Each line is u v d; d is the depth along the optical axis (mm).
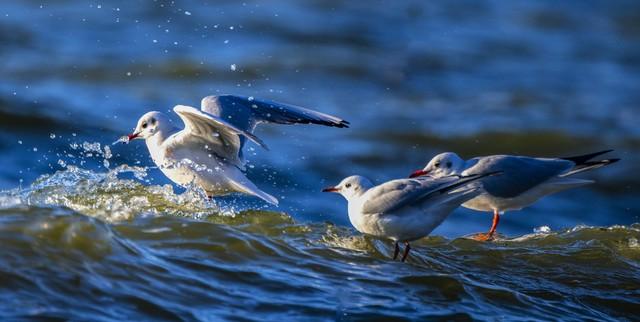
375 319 8172
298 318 7969
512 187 11797
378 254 9984
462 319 8422
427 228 9672
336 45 29922
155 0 33594
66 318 7191
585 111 24922
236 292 8273
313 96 24422
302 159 19125
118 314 7449
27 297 7375
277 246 9594
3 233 8203
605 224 17062
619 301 9633
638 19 38906
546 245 11266
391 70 27703
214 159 11305
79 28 29672
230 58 27375
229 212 10977
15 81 23562
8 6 31797
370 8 35406
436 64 29000
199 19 31688
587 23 37656
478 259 10516
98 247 8391
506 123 23156
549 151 21688
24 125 19797
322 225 10914
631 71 30625
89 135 19469
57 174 11273
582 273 10336
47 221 8508
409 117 23094
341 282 8938
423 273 9422
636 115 24875
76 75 24672
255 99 11688
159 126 11570
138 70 25578
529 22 36781
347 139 20828
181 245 9086
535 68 29812
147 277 8156
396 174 18984
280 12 33375
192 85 24594
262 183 17531
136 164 17844
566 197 18375
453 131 22156
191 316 7664
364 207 9688
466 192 9625
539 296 9484
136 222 9484
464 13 36844
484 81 27672
